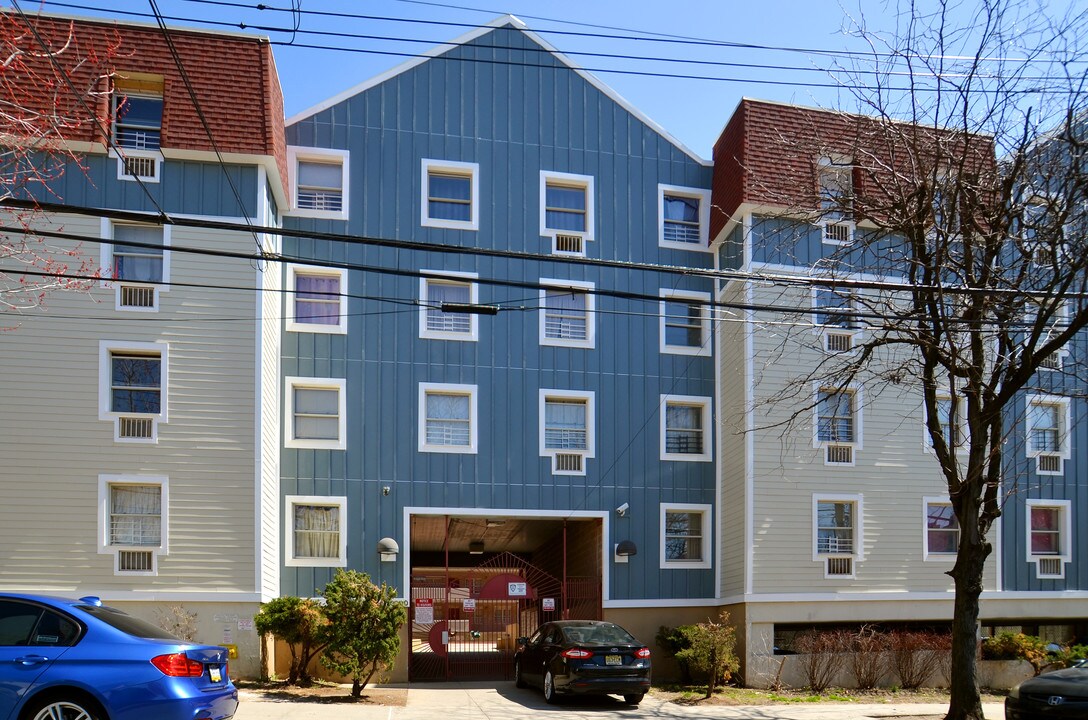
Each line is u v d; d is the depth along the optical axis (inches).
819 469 879.1
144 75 773.3
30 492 718.5
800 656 838.5
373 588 678.5
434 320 877.8
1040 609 931.3
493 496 859.4
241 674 720.3
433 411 866.8
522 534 1078.4
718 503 912.9
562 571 962.7
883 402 904.9
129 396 749.3
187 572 727.7
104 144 748.0
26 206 554.6
